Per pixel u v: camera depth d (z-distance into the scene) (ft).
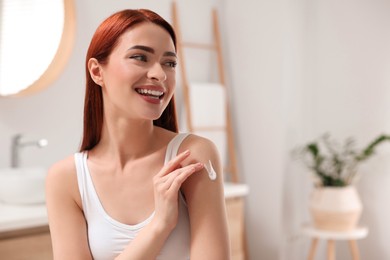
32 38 8.23
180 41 10.74
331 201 9.86
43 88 8.49
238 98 11.68
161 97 3.12
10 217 6.55
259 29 11.20
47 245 6.82
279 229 10.91
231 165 11.35
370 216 10.82
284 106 10.89
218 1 11.72
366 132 10.79
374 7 10.62
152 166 3.35
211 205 3.23
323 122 11.36
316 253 11.66
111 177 3.39
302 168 11.50
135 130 3.29
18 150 8.12
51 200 3.55
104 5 9.66
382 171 10.64
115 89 3.09
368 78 10.75
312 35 11.43
